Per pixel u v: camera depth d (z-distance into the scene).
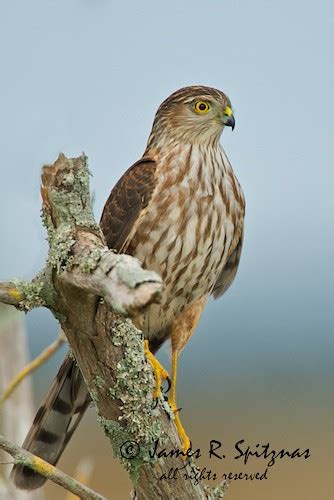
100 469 18.17
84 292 7.22
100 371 7.86
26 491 9.97
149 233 11.19
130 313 6.39
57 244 7.26
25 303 7.42
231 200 11.55
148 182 11.32
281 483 19.25
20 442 10.38
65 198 7.49
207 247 11.32
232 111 12.06
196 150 11.73
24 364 10.59
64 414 10.66
